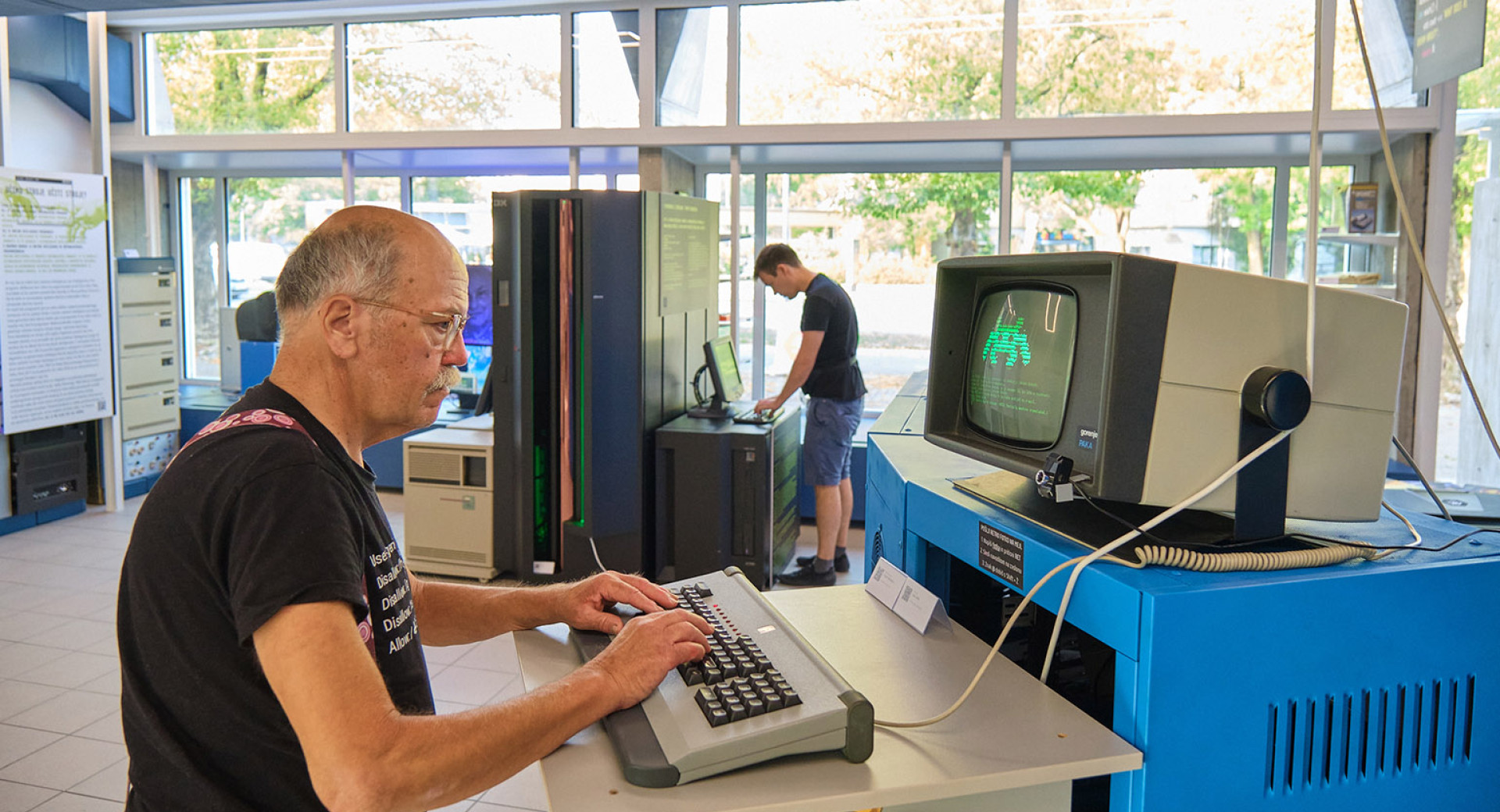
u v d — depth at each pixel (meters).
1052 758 1.03
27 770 2.79
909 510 1.64
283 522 0.91
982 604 1.64
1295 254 5.53
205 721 0.95
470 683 3.39
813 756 1.04
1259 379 1.15
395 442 6.37
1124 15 5.06
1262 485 1.19
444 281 1.06
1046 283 1.37
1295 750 1.12
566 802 0.94
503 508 4.44
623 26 5.73
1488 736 1.21
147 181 6.75
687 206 4.73
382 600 1.04
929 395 1.63
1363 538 1.29
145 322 6.20
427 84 6.12
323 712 0.87
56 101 6.34
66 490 5.68
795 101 5.62
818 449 4.53
